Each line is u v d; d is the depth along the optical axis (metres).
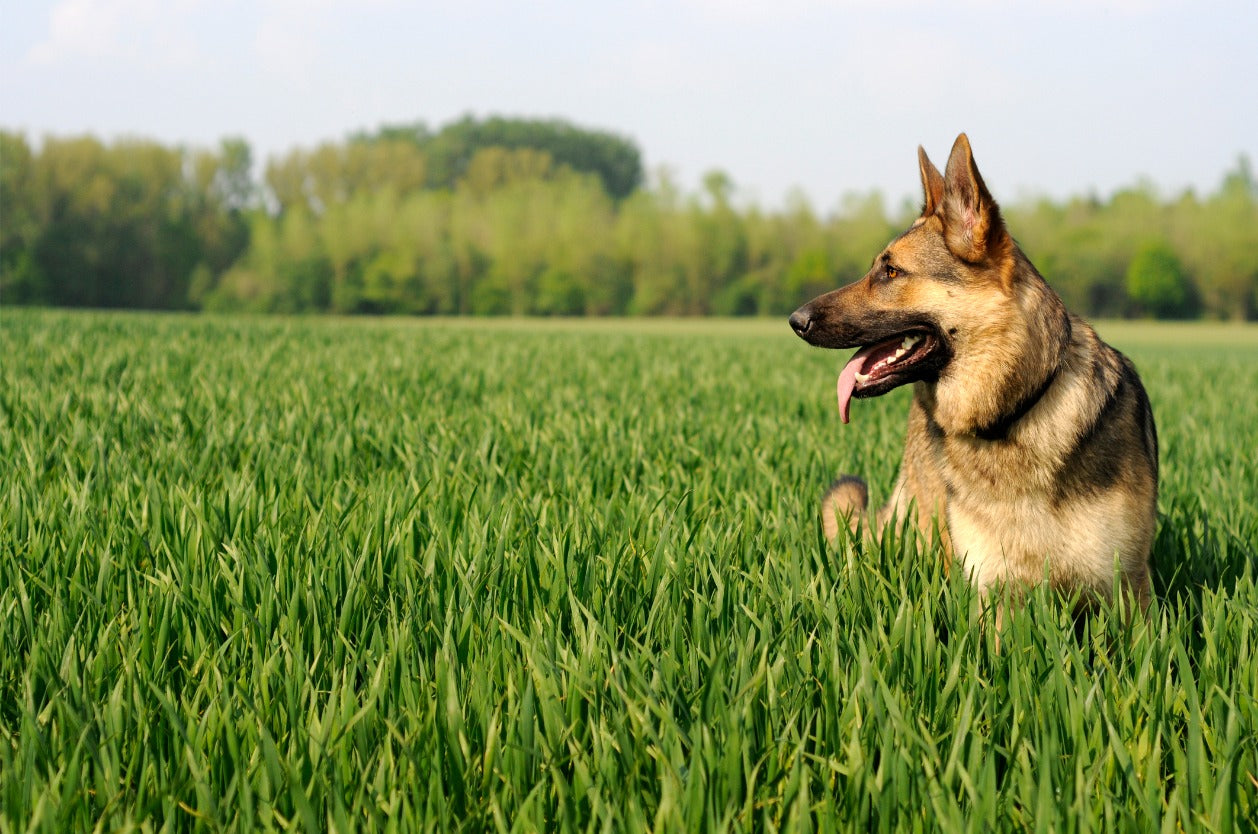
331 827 2.51
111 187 96.25
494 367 15.91
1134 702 3.14
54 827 2.45
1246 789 2.72
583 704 3.18
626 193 161.75
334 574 4.03
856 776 2.67
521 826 2.54
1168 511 5.80
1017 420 4.17
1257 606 3.91
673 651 3.38
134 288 98.75
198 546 4.42
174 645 3.61
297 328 31.86
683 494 5.67
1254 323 86.19
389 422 8.57
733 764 2.71
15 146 92.75
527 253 99.81
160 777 2.76
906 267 4.44
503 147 155.62
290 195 114.62
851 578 4.02
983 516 4.28
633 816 2.53
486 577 4.07
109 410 8.54
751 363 19.33
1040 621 3.59
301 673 3.24
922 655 3.44
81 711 3.06
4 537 4.57
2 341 19.00
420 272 100.19
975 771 2.73
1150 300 86.75
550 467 6.59
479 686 3.15
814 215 97.56
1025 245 90.06
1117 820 2.63
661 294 97.25
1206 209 87.50
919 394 4.70
